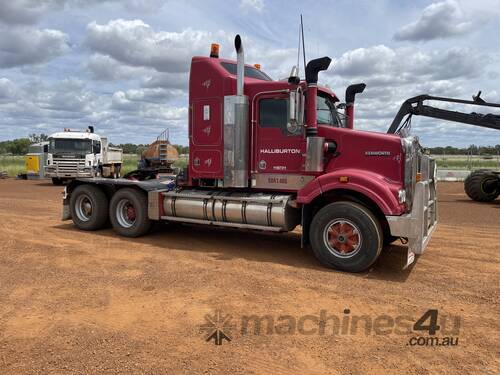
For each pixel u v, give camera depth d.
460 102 15.20
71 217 9.54
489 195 15.48
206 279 5.88
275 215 7.02
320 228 6.55
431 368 3.56
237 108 7.17
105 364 3.56
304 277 6.07
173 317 4.55
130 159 48.75
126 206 8.80
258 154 7.34
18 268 6.36
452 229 9.83
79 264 6.60
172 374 3.41
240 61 7.10
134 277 5.94
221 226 7.71
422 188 5.97
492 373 3.49
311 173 6.93
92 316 4.57
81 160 23.02
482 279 6.05
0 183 25.41
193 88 7.77
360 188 6.28
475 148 35.97
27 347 3.87
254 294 5.29
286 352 3.80
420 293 5.44
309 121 6.64
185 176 8.23
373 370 3.52
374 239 6.16
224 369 3.50
